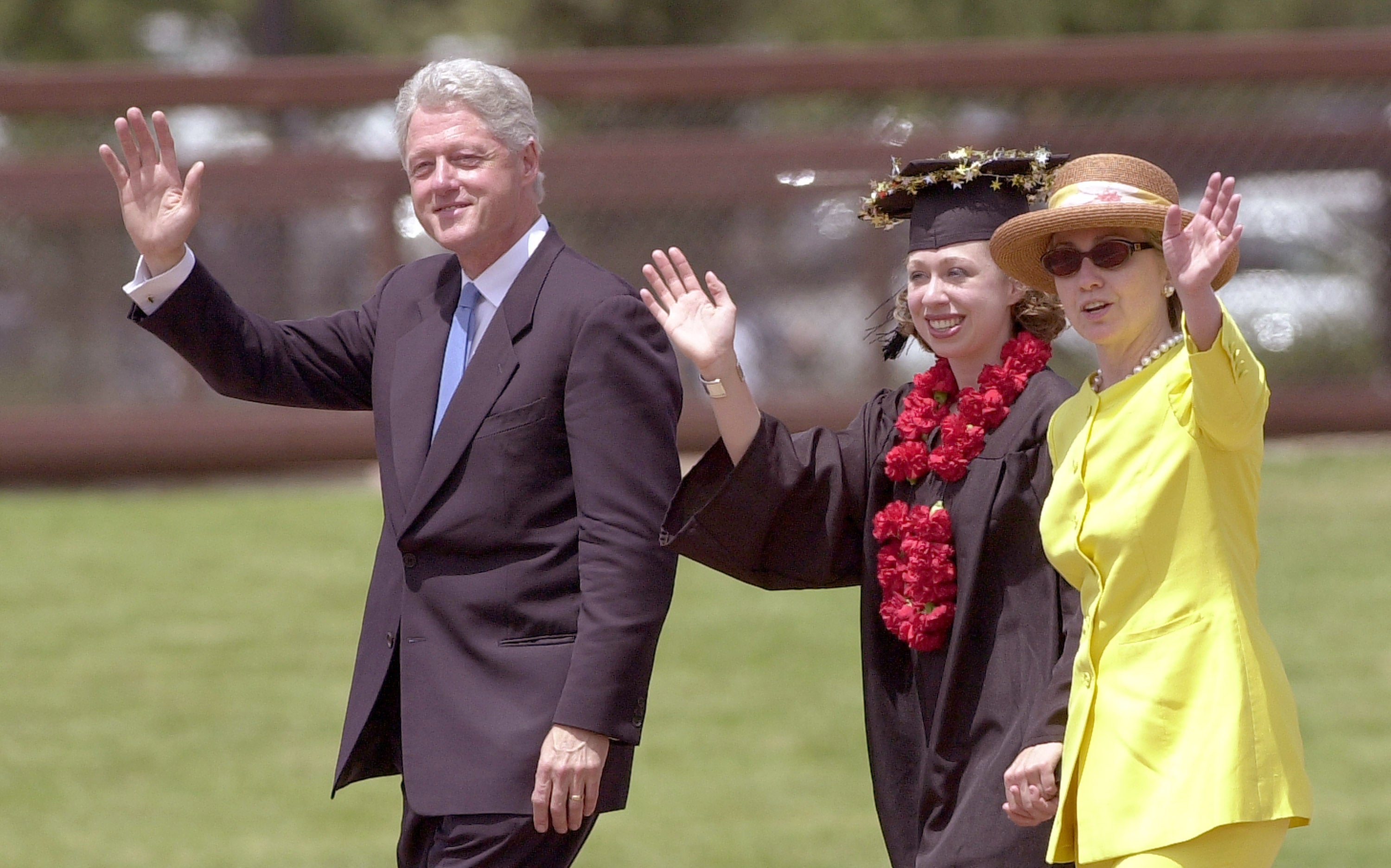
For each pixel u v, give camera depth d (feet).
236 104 150.41
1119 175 41.22
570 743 43.45
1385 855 77.71
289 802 89.25
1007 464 43.06
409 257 152.15
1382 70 149.18
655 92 150.71
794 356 152.15
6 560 130.93
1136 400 40.47
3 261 151.64
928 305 45.03
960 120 169.78
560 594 44.98
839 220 151.53
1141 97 160.97
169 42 332.60
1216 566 39.50
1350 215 152.87
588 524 44.19
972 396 43.98
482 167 45.34
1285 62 149.28
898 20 244.22
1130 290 40.42
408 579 45.93
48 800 88.84
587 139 152.56
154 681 107.14
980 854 41.83
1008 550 42.96
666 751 95.30
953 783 43.32
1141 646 39.60
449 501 45.19
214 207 150.61
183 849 82.12
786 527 46.06
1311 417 152.76
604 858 80.12
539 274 46.16
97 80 149.48
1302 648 108.17
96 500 149.69
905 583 44.14
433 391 46.62
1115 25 239.30
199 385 153.89
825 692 104.83
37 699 103.96
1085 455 40.75
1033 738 40.50
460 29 308.81
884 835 45.44
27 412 152.76
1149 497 39.65
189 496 151.43
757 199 151.84
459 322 46.96
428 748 44.65
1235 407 38.09
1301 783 38.88
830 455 46.06
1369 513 133.69
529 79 150.82
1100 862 39.40
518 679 44.50
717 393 44.32
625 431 44.52
